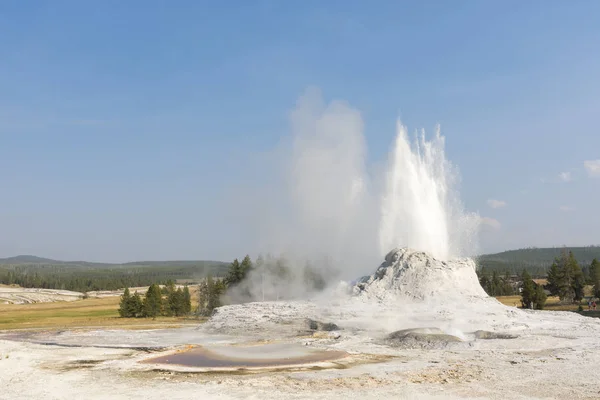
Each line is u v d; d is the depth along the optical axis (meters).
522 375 19.39
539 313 38.00
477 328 30.77
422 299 37.53
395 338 28.17
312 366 21.81
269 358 23.98
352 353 25.02
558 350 24.92
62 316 70.44
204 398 16.45
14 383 19.17
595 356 23.14
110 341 32.44
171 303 74.50
